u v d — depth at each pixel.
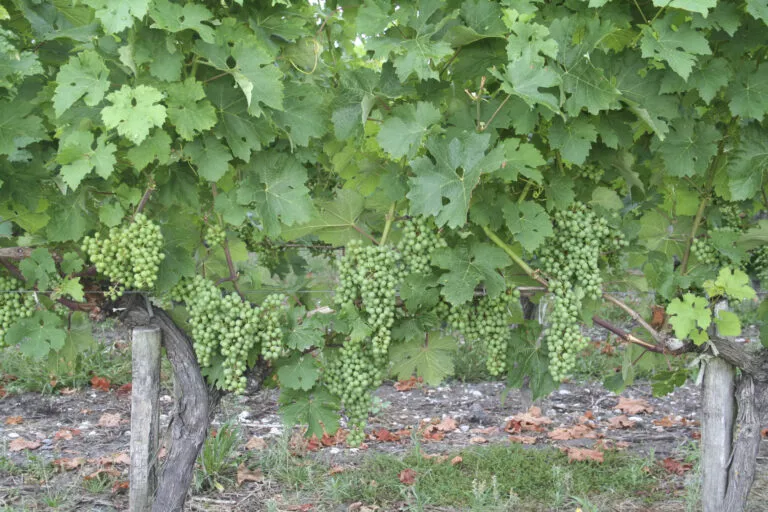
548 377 3.68
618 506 5.01
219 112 3.08
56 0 3.43
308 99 3.24
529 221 3.28
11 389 7.57
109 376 7.96
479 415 7.19
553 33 3.06
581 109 3.25
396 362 3.55
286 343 3.42
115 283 3.44
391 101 3.32
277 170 3.26
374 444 6.35
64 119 2.99
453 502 5.06
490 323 3.46
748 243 3.87
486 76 3.23
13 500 5.02
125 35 2.91
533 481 5.38
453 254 3.23
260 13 3.22
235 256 3.83
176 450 3.69
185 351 3.72
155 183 3.32
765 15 3.05
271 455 5.79
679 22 3.21
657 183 3.96
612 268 3.79
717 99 3.63
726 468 3.99
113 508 4.94
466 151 2.94
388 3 3.05
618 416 7.01
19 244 3.59
